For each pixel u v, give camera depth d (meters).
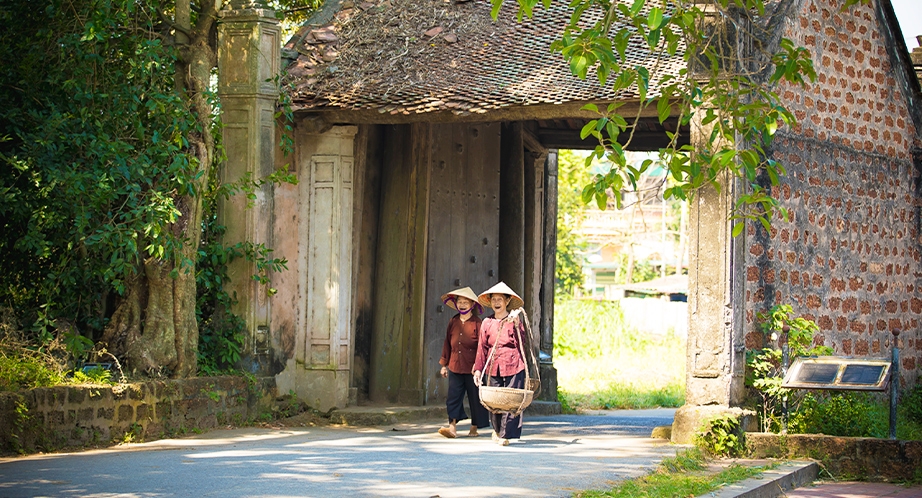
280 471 8.88
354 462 9.57
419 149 15.39
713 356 11.67
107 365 11.37
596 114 12.59
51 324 11.11
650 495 8.25
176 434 11.54
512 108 12.95
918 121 16.38
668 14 14.07
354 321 15.04
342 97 13.80
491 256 16.73
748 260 12.05
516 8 15.39
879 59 15.34
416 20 15.38
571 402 19.34
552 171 19.05
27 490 7.71
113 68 12.02
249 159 13.32
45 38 11.73
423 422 14.30
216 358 13.04
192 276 12.15
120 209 11.32
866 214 14.83
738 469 10.04
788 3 12.87
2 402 9.35
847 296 14.26
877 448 10.91
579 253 51.09
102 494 7.59
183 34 12.85
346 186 14.29
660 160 9.43
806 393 12.02
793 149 13.05
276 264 13.52
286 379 13.89
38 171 11.23
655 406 19.92
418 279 15.25
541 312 18.70
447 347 12.39
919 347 16.30
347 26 15.51
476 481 8.57
